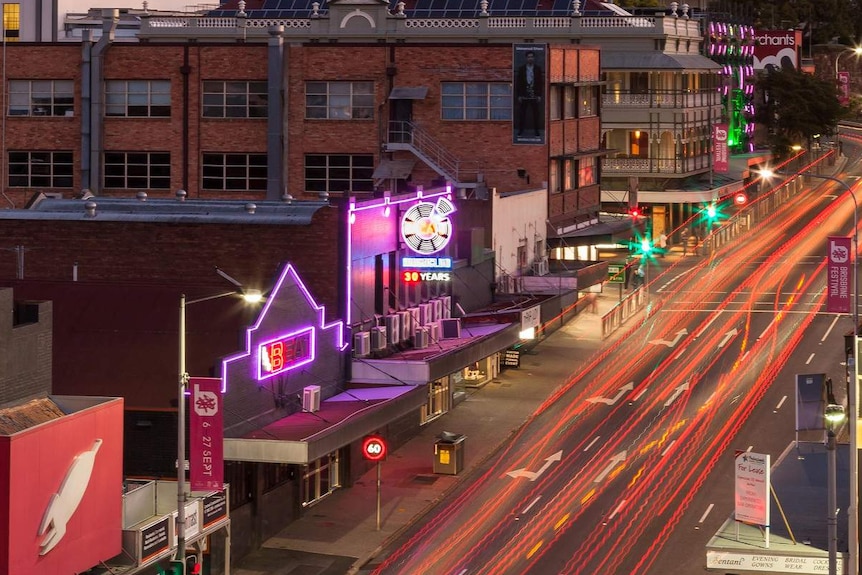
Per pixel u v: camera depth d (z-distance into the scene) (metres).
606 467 81.06
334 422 69.25
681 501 74.12
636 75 172.12
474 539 68.94
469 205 108.19
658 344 115.94
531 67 126.62
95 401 55.22
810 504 65.00
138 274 80.00
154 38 160.12
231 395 65.88
